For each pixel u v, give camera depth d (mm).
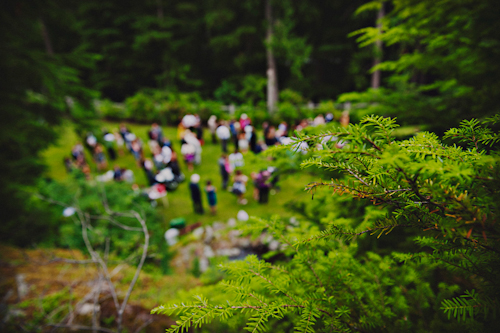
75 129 5738
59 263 4039
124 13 19484
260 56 16109
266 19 14672
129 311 3004
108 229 4637
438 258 674
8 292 3195
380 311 886
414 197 563
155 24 19094
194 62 20641
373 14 13656
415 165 418
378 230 612
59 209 5434
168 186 8812
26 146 5117
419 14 2031
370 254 1141
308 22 14727
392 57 12016
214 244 6020
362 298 939
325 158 562
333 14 15953
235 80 17609
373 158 531
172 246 6090
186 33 20219
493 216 436
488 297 572
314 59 17438
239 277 812
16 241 4785
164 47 19656
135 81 20859
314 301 771
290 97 15047
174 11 20250
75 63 5289
